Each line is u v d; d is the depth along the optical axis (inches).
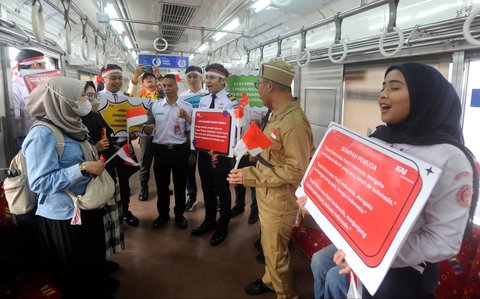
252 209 130.1
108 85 109.0
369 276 35.7
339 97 139.7
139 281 88.4
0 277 72.7
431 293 43.6
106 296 76.4
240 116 71.7
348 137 47.8
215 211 120.9
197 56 352.8
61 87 58.3
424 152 38.9
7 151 112.1
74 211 61.4
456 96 41.2
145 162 154.1
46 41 144.2
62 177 56.7
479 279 65.1
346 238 41.3
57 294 68.8
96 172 59.3
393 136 43.9
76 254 64.7
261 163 71.1
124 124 109.0
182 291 84.5
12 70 121.0
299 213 69.5
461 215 35.5
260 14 167.2
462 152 36.9
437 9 91.4
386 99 42.8
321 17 147.6
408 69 40.8
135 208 144.3
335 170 48.0
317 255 59.7
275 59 69.9
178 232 119.6
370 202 39.1
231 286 87.2
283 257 71.2
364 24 124.4
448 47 83.9
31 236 77.4
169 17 212.5
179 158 118.1
